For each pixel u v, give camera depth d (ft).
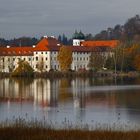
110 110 465.88
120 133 257.96
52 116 417.90
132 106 502.79
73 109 476.95
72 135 252.01
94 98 602.85
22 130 259.19
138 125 347.77
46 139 244.01
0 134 249.96
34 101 572.10
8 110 469.98
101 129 291.99
